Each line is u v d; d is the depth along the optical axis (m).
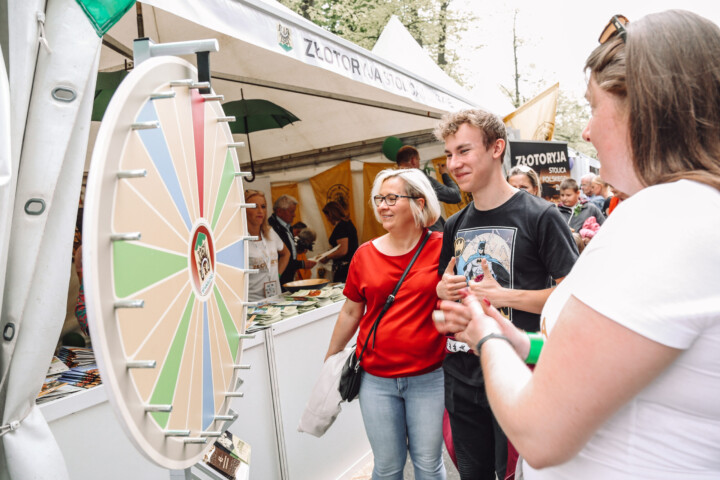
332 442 2.88
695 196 0.57
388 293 2.03
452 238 2.01
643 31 0.65
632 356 0.55
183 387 0.90
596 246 0.63
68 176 1.05
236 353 1.21
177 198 0.88
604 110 0.71
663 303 0.54
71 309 2.60
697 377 0.57
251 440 2.28
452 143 1.85
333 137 5.53
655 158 0.63
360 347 2.10
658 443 0.61
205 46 0.98
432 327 2.02
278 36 2.35
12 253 0.98
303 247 5.84
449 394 1.93
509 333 0.92
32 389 1.05
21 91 0.96
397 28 7.10
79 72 1.00
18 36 0.96
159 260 0.81
